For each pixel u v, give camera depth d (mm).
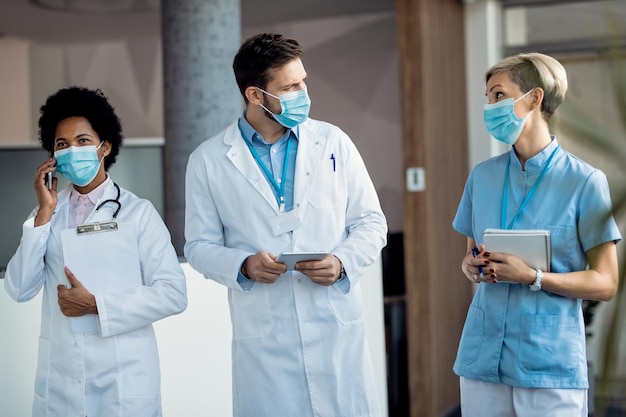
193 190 2799
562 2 6633
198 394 3615
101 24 8672
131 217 2672
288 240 2705
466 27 6805
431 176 5973
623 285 1914
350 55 8188
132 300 2574
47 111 2674
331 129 2812
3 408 3176
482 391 2762
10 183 4973
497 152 6797
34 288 2660
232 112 5191
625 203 1948
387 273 6527
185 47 5109
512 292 2707
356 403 2723
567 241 2678
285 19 8266
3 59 9492
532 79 2701
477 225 2863
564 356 2650
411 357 5938
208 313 3641
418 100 5871
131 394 2584
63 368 2582
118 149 2773
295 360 2689
